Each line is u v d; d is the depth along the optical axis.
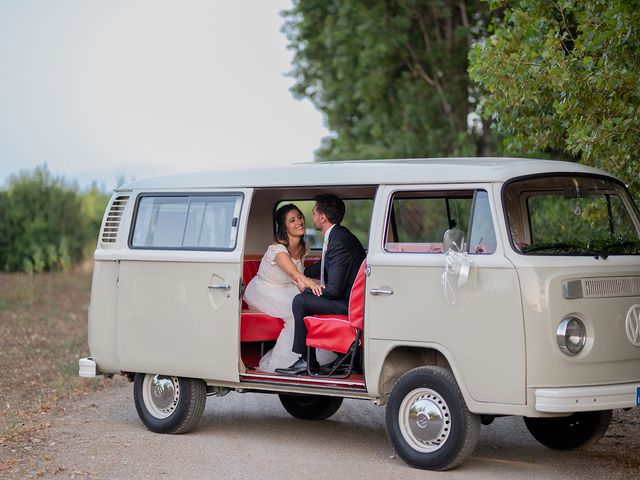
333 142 28.02
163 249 8.91
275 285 8.94
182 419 8.79
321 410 9.61
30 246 32.19
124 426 9.33
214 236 8.66
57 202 32.94
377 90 24.77
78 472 7.35
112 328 9.15
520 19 9.86
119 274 9.12
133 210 9.22
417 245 7.51
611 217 7.95
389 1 24.38
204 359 8.56
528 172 7.40
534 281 6.92
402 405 7.53
